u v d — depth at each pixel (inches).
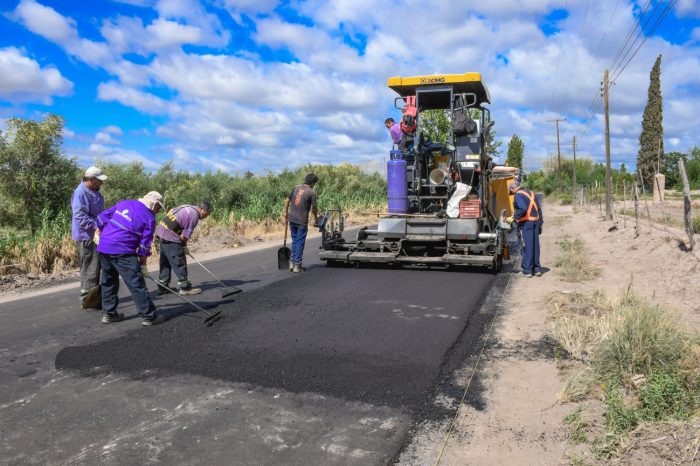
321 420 141.5
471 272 379.2
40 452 126.6
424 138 419.2
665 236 442.6
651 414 131.2
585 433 129.9
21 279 386.3
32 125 700.0
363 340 211.3
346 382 167.5
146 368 183.3
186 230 302.4
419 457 123.1
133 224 235.9
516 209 358.9
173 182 1044.5
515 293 302.2
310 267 413.1
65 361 192.9
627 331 166.9
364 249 409.4
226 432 135.3
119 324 244.5
